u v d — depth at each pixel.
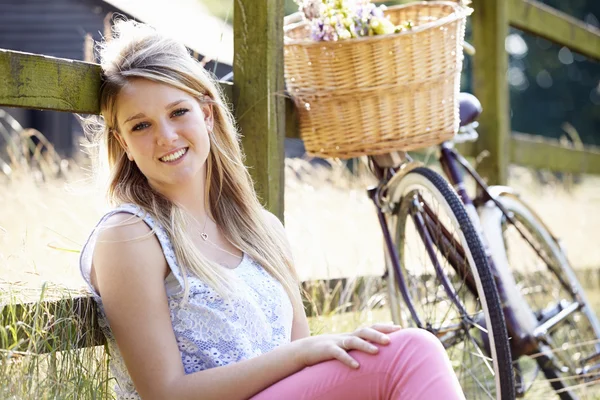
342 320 3.79
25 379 2.16
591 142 30.06
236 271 2.43
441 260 3.34
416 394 1.99
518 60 30.58
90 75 2.54
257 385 2.13
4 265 2.79
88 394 2.35
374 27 3.14
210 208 2.55
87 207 4.13
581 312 4.01
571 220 7.40
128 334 2.20
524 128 30.55
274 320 2.42
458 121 3.34
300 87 3.29
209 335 2.27
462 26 3.29
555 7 29.80
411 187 3.34
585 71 30.19
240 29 3.23
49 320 2.27
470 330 3.43
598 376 3.88
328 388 2.06
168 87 2.35
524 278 4.61
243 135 3.22
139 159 2.35
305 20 3.27
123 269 2.21
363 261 4.06
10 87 2.33
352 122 3.21
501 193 3.86
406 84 3.14
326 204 5.24
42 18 14.95
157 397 2.17
